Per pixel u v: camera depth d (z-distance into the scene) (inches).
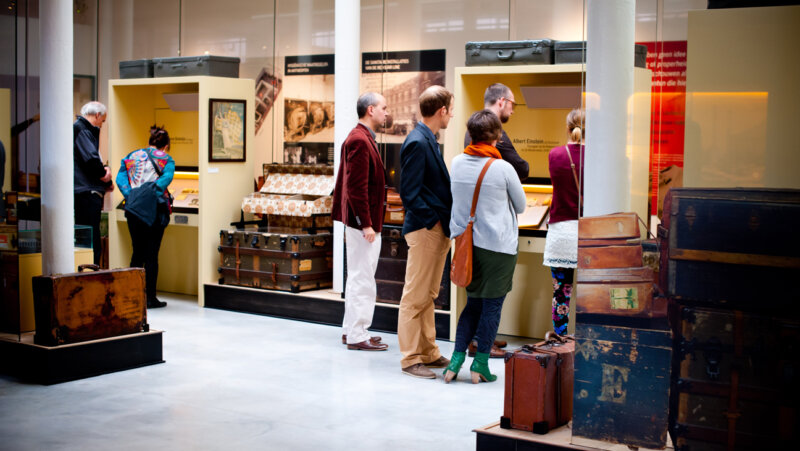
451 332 268.8
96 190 306.8
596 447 148.3
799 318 134.3
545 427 157.1
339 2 300.7
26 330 232.2
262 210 320.8
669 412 143.6
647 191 143.4
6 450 165.2
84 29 428.8
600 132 146.6
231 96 330.3
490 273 207.6
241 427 181.2
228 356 245.1
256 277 313.0
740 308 137.6
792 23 133.3
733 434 138.7
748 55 135.9
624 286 145.0
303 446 169.3
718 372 139.4
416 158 218.1
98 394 205.2
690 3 139.3
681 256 141.2
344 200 247.6
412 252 223.9
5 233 224.5
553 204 231.5
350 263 254.5
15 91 227.8
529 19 305.3
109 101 353.7
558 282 233.9
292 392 208.5
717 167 138.4
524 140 284.4
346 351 253.6
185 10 394.3
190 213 332.8
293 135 361.4
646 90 143.1
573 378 151.3
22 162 227.5
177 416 188.4
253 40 372.5
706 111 139.1
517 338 272.7
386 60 337.4
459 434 178.2
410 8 331.0
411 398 204.5
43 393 205.6
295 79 359.9
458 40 321.1
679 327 141.5
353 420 186.9
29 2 228.8
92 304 221.9
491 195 203.2
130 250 360.2
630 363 145.0
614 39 144.9
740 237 137.2
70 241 235.5
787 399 135.6
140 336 231.3
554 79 271.9
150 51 407.5
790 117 134.3
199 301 327.3
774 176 135.2
